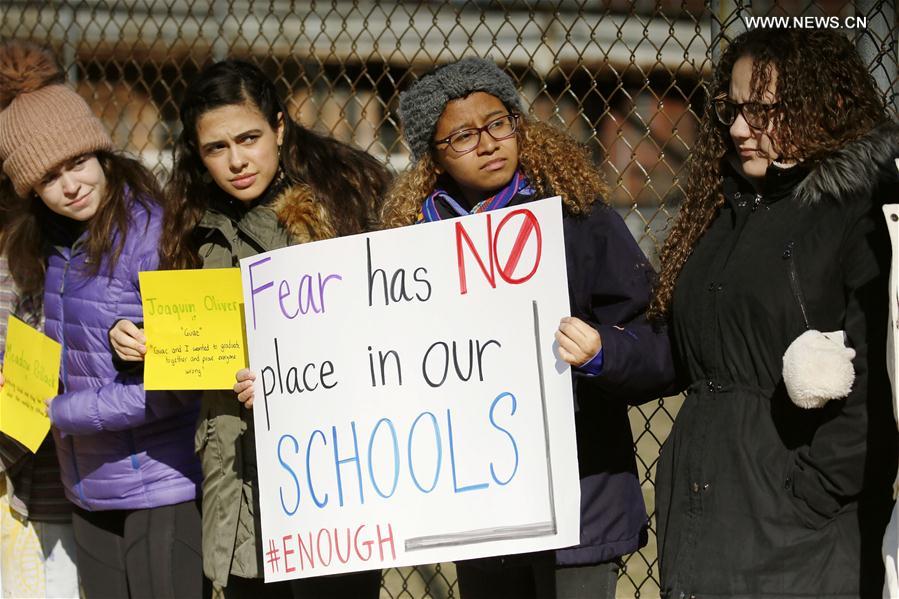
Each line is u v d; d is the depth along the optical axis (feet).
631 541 11.11
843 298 9.58
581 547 10.89
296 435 11.12
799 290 9.65
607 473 11.10
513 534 10.38
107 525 13.44
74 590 14.37
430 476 10.65
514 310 10.44
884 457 9.29
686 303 10.49
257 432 11.35
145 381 11.80
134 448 12.80
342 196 12.49
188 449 12.95
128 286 12.60
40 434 12.92
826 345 9.23
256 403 11.35
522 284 10.41
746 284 9.91
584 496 10.98
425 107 11.09
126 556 12.98
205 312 11.77
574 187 10.97
